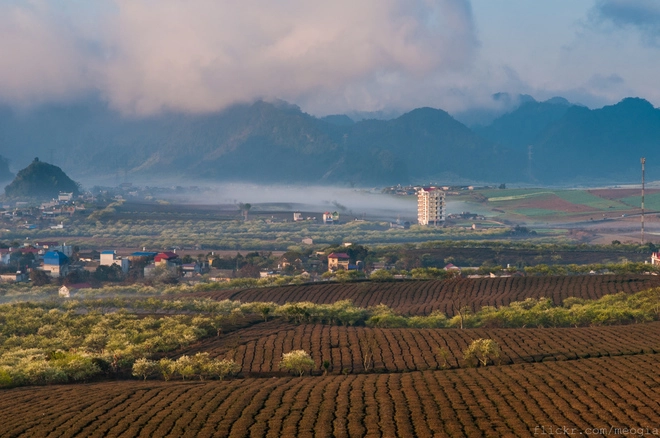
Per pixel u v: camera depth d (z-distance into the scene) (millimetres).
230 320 196125
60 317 199000
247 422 105062
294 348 165750
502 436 96688
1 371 139500
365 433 99500
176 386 132750
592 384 122875
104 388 131375
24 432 102500
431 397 117938
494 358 150750
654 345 156250
